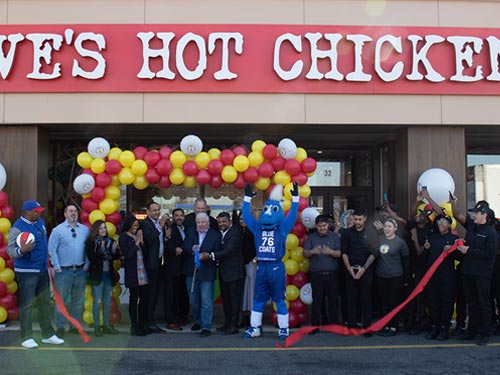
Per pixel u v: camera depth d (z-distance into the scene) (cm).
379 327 759
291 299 835
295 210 746
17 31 888
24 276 692
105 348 697
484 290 723
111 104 891
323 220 787
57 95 890
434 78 902
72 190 1098
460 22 915
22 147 898
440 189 853
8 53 885
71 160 1104
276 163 841
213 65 893
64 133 999
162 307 891
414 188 914
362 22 906
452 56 911
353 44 902
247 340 749
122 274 956
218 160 837
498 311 775
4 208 842
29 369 596
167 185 852
